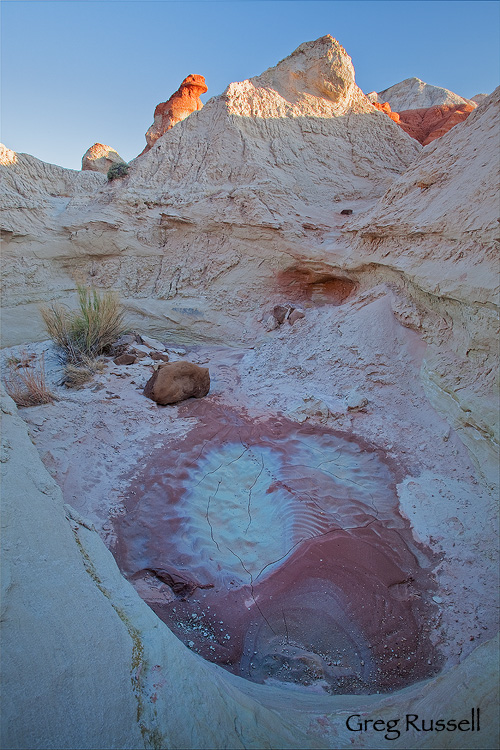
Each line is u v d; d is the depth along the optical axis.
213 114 12.30
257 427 6.55
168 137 12.46
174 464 5.69
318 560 4.21
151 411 6.91
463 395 5.65
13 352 9.23
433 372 6.47
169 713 2.01
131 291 11.65
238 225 10.67
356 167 12.53
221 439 6.25
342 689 3.09
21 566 2.52
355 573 4.05
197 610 3.73
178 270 11.44
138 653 2.28
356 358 7.54
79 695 1.96
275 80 13.24
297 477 5.43
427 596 3.83
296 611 3.71
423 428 6.14
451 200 6.68
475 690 2.34
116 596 2.68
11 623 2.16
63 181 15.40
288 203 10.85
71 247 12.04
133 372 7.85
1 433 4.04
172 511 4.88
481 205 5.94
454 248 6.33
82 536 3.19
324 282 10.43
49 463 5.23
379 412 6.63
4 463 3.50
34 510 3.05
